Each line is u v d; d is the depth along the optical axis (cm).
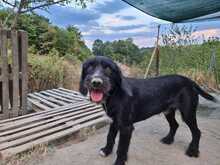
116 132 111
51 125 136
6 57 151
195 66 321
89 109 167
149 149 120
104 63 93
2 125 134
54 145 123
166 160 110
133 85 103
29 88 229
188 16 208
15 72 157
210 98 121
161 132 141
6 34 150
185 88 114
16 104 159
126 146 102
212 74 303
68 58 338
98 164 106
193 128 116
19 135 121
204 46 330
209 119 171
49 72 242
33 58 244
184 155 115
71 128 134
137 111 103
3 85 152
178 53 327
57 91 223
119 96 97
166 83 110
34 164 104
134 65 344
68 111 162
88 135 135
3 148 109
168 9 186
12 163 102
